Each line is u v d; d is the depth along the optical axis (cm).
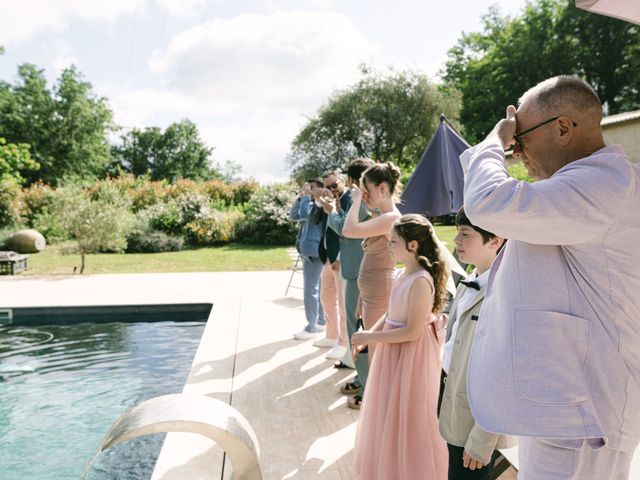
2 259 1103
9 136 3944
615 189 116
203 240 1761
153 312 750
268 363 468
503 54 3319
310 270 553
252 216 1794
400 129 2986
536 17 3225
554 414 121
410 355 219
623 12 187
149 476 318
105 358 557
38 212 1928
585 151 130
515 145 141
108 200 1215
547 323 123
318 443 310
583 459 122
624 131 1238
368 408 231
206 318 762
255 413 356
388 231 297
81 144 4191
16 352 579
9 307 721
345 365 450
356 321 360
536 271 127
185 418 180
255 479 189
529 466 132
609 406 120
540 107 131
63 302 760
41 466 329
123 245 1180
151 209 1847
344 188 395
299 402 376
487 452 171
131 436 174
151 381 485
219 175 6738
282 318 654
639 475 220
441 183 502
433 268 225
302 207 675
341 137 3089
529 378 123
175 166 6309
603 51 2973
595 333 121
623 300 120
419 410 216
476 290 188
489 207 122
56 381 484
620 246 119
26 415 405
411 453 214
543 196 116
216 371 445
